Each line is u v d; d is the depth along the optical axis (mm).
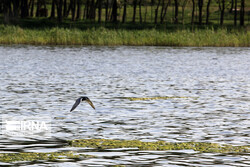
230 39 71938
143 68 43969
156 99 26031
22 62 48188
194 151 15234
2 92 27734
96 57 55625
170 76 37719
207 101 25500
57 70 41250
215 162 14062
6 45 71375
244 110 22859
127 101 25250
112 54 60031
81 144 15945
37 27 104312
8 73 38156
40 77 35844
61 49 67000
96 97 26500
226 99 26234
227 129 18578
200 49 68875
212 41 71812
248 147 15789
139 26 106688
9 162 13859
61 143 16172
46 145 15852
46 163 13812
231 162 14078
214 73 40438
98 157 14477
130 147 15633
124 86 31312
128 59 53469
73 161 14031
